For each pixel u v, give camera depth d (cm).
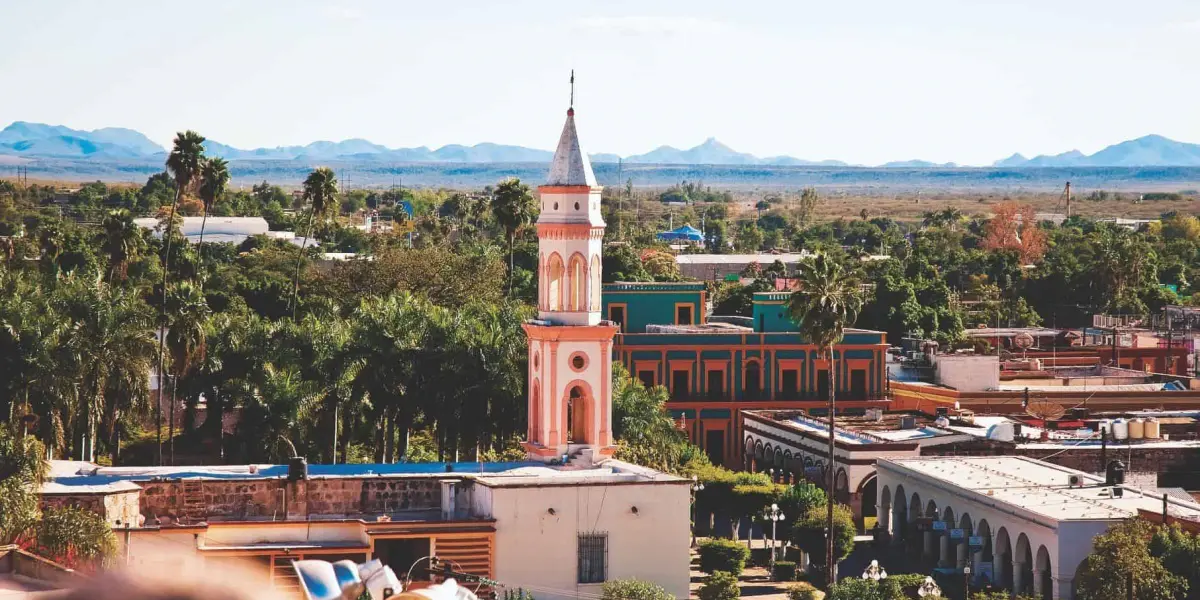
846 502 16812
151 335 15088
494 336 15050
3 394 13862
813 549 13962
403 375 14850
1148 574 11350
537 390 11356
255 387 14825
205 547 9575
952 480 14812
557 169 11338
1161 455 16500
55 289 15500
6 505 8362
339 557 9700
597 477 10475
